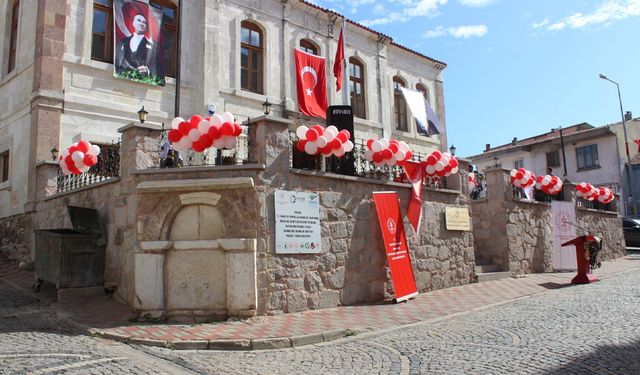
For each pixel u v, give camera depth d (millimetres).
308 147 8820
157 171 8102
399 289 9773
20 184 12945
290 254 8406
